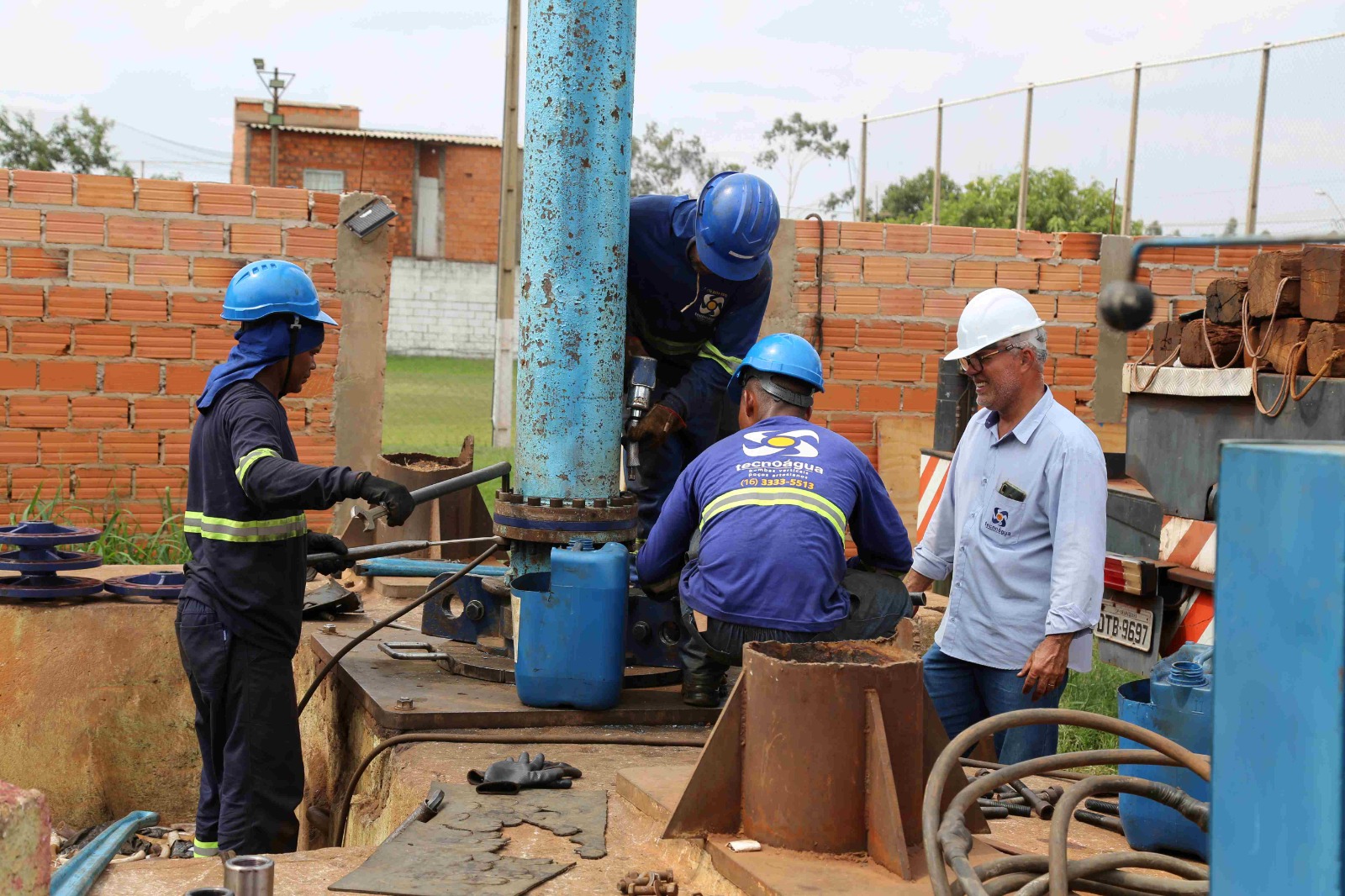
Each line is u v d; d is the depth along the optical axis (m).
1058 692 3.81
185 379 8.02
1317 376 4.14
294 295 3.90
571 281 4.32
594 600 4.04
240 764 3.84
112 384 7.90
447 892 2.70
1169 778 2.91
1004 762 3.96
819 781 2.78
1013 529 3.86
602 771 3.67
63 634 5.28
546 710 4.11
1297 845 1.62
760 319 5.29
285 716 3.91
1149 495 5.12
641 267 5.16
